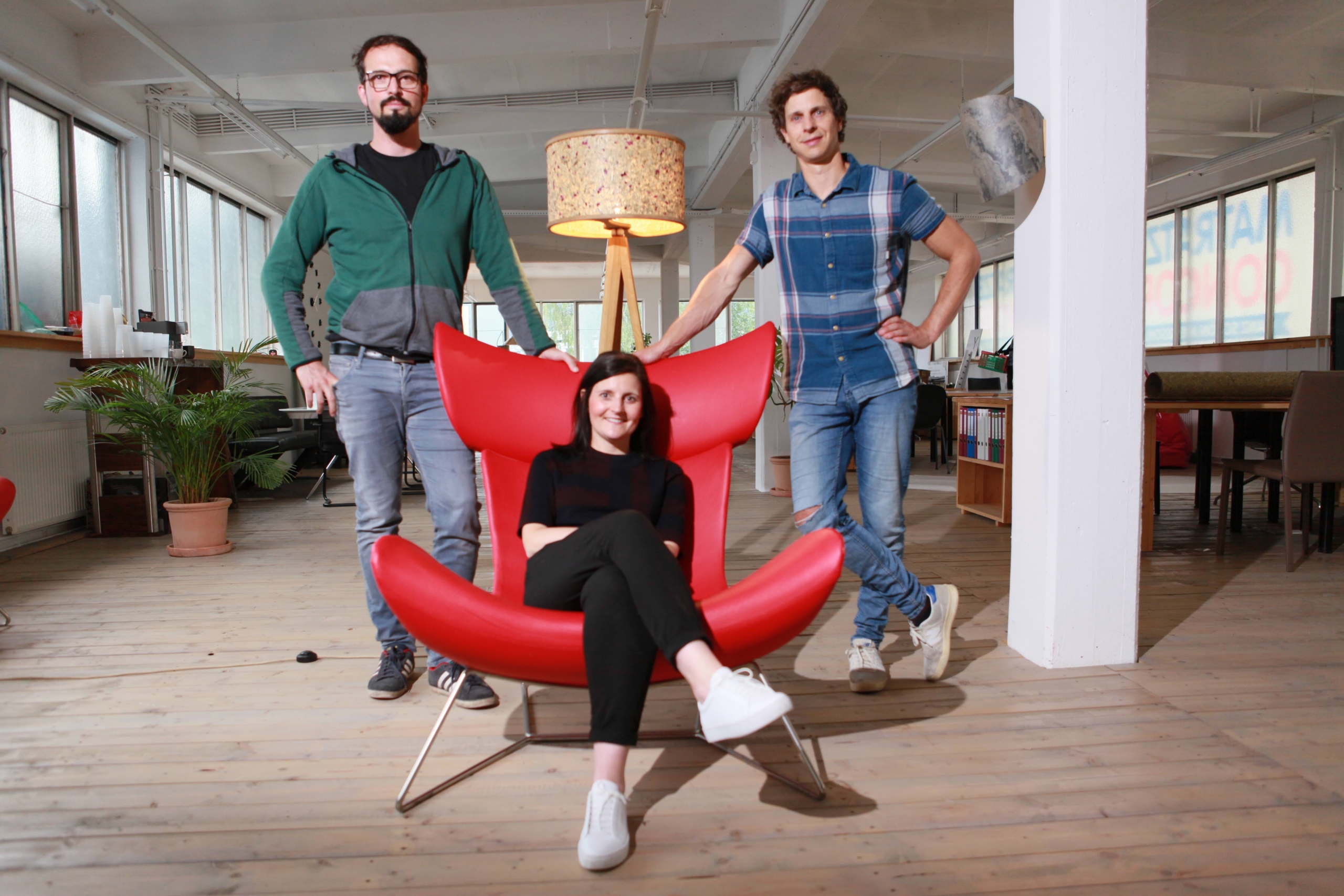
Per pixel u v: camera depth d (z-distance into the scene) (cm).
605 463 181
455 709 203
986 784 161
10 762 173
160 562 385
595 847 132
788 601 143
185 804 155
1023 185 231
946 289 200
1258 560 374
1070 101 213
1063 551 224
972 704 202
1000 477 516
